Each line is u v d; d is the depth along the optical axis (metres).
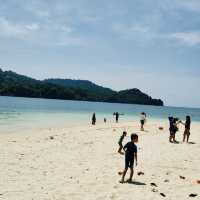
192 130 39.75
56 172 15.29
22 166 16.39
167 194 11.98
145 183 13.55
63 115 76.81
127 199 11.20
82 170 15.86
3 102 139.12
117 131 37.66
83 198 11.23
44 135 32.09
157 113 137.88
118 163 17.98
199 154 21.42
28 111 84.75
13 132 35.31
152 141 27.55
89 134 33.47
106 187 12.76
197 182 13.82
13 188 12.28
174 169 16.55
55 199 11.08
